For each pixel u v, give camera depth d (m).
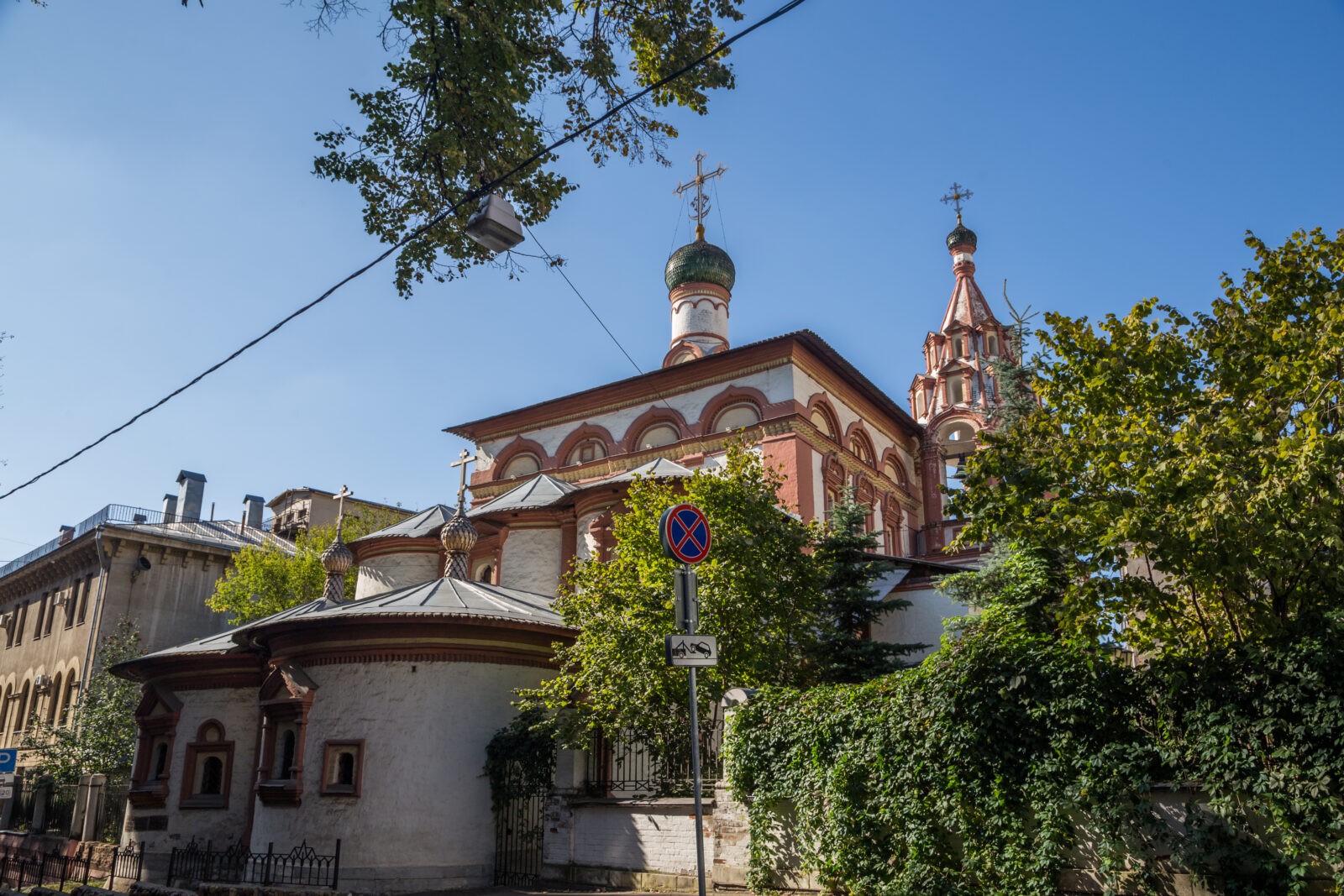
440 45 11.65
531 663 19.03
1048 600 12.69
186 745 21.59
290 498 51.81
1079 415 12.21
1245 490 9.30
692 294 41.38
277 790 17.81
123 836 22.00
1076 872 10.02
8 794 16.48
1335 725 8.34
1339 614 8.87
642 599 16.16
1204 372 12.10
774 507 18.83
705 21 12.89
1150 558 10.76
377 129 12.48
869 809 11.59
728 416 32.12
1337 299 10.68
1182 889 9.32
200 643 23.08
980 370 39.53
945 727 10.88
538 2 12.22
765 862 12.71
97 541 36.75
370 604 19.48
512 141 12.36
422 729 17.69
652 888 14.36
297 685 18.27
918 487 39.00
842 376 33.84
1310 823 8.45
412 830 17.09
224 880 18.12
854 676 20.73
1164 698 9.59
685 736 15.91
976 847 10.54
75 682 36.12
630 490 18.64
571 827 15.99
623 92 13.03
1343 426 10.16
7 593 44.66
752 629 16.66
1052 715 10.23
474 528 22.92
